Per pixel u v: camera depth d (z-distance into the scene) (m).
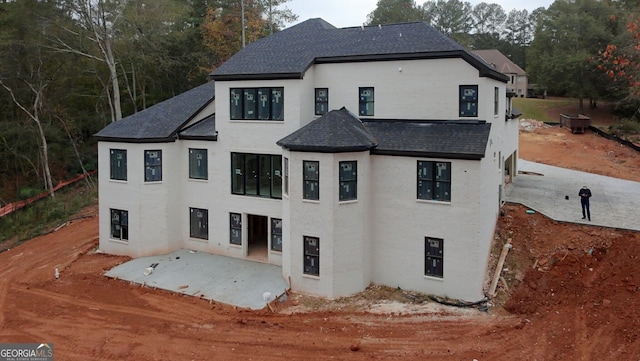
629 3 41.56
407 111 22.19
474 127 20.45
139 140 24.64
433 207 19.64
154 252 25.56
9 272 24.84
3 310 19.75
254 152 23.97
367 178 20.50
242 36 52.25
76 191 46.50
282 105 23.23
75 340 16.80
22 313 19.34
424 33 22.94
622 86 52.41
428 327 17.28
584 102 76.38
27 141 46.75
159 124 26.16
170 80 55.97
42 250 28.55
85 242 29.17
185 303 19.78
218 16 57.44
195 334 17.08
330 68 23.61
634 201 28.44
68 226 33.59
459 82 21.05
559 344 16.20
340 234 19.70
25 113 47.88
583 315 18.20
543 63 69.62
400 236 20.48
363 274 20.53
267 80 23.31
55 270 24.16
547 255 22.23
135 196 25.06
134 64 53.84
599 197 29.70
